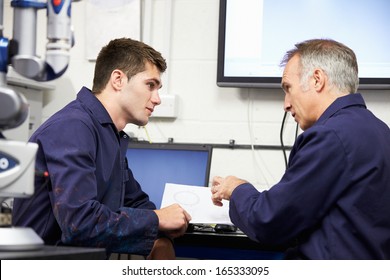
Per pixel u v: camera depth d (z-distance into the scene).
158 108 2.51
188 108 2.54
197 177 2.31
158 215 1.62
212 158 2.49
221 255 1.94
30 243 0.98
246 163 2.46
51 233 1.54
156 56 1.83
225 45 2.45
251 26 2.43
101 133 1.68
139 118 1.80
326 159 1.40
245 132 2.48
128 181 2.00
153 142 2.47
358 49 2.34
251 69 2.42
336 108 1.53
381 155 1.43
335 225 1.41
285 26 2.40
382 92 2.38
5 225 1.04
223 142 2.50
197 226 1.85
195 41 2.56
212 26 2.55
